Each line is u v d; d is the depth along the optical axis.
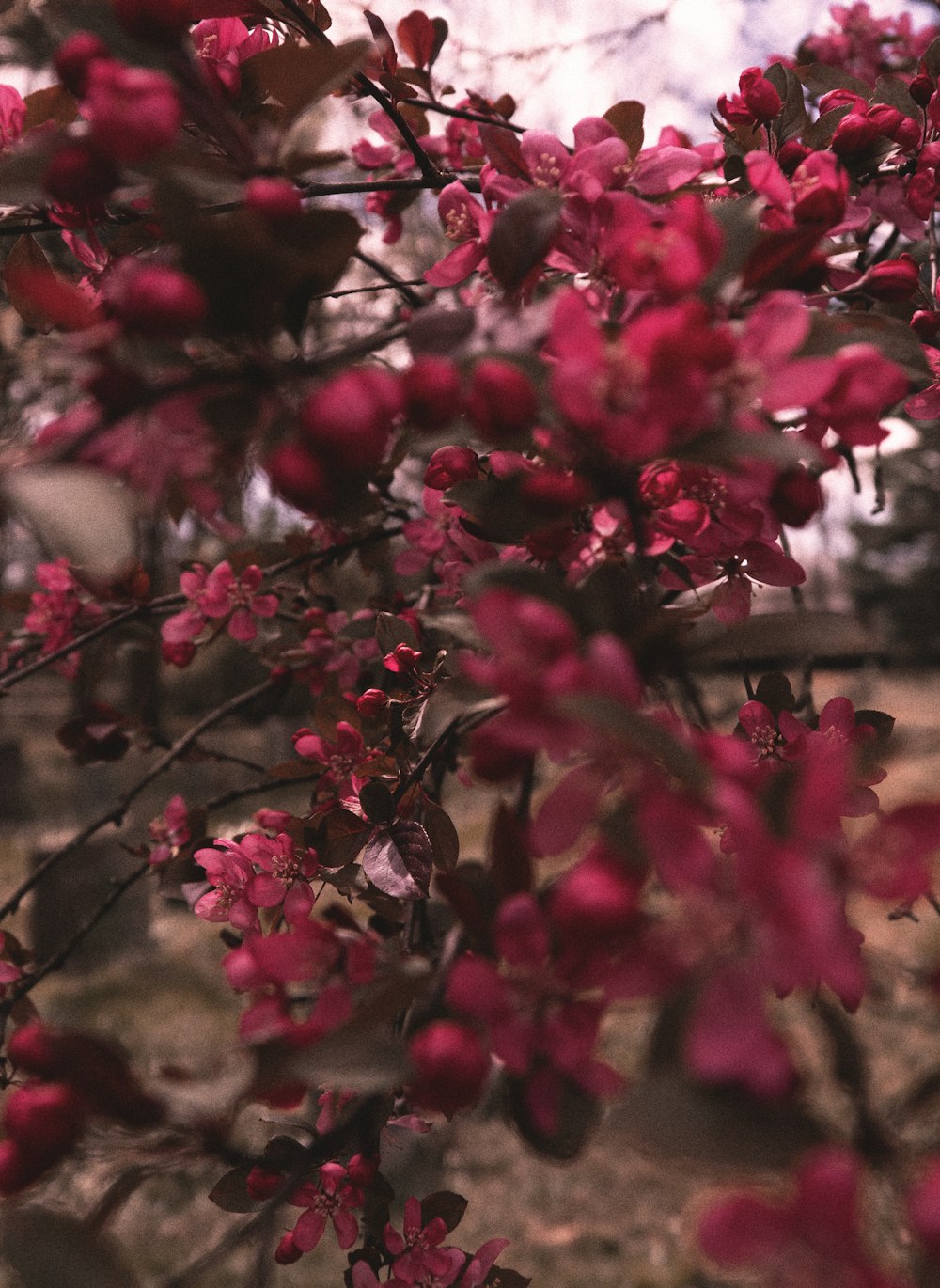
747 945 0.31
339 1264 1.39
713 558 0.46
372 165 0.72
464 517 0.46
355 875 0.53
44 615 0.80
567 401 0.35
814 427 0.41
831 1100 0.83
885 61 0.89
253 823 0.62
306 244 0.37
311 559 0.75
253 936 0.54
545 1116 0.34
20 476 0.32
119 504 0.31
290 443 0.35
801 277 0.39
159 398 0.35
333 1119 0.50
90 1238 0.33
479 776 0.35
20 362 0.78
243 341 0.36
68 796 4.18
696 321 0.36
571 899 0.33
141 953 2.56
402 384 0.35
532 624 0.34
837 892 0.32
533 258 0.40
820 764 0.32
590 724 0.29
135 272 0.37
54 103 0.45
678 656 0.36
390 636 0.60
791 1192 0.30
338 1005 0.37
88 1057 0.33
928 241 0.64
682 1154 0.31
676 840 0.32
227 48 0.49
